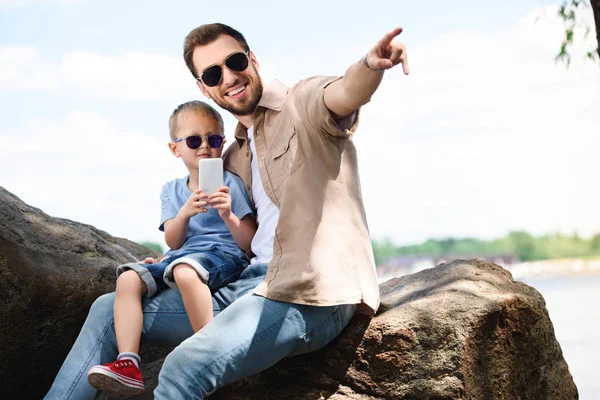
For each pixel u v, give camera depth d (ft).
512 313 7.28
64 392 7.30
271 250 7.58
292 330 6.88
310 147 7.02
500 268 8.09
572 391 7.64
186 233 7.95
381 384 7.13
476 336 7.09
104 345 7.45
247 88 7.54
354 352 7.22
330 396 7.20
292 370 7.39
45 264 8.22
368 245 7.29
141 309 7.47
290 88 7.40
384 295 8.09
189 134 8.13
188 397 6.65
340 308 7.11
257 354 6.80
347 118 6.98
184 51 7.86
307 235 6.93
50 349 8.38
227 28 7.75
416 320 7.15
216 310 7.59
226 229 8.01
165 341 7.68
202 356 6.68
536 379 7.42
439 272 8.08
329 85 6.87
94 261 8.82
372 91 6.52
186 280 7.36
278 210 7.59
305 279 6.84
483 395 7.09
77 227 9.43
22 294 7.92
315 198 7.00
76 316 8.39
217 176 7.68
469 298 7.25
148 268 7.62
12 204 9.00
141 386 7.19
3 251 7.87
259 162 7.41
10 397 8.33
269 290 6.88
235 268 7.77
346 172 7.23
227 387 7.44
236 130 7.96
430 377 7.00
